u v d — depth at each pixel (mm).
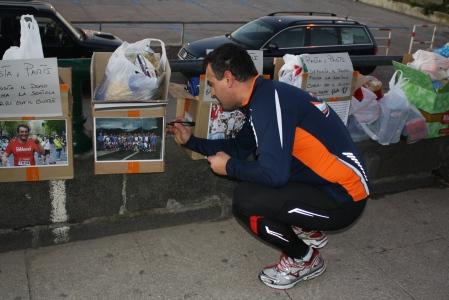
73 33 7277
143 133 2873
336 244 3336
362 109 3617
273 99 2377
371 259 3207
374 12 24109
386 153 3924
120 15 17234
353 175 2535
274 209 2625
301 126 2418
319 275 2994
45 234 3039
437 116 3867
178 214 3367
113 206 3156
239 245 3250
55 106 2633
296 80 3213
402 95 3766
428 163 4180
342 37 9531
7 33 6656
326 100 3352
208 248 3193
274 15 9875
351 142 2590
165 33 14805
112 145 2863
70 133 2734
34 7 6941
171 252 3123
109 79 2783
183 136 2914
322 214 2609
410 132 3797
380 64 4012
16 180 2766
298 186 2604
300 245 2801
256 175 2406
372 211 3791
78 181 2990
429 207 3912
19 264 2895
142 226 3289
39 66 2518
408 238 3473
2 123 2611
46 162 2771
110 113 2764
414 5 23812
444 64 3873
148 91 2812
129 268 2945
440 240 3477
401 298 2871
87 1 18984
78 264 2938
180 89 3154
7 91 2531
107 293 2732
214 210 3459
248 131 2852
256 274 2988
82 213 3092
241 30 9477
